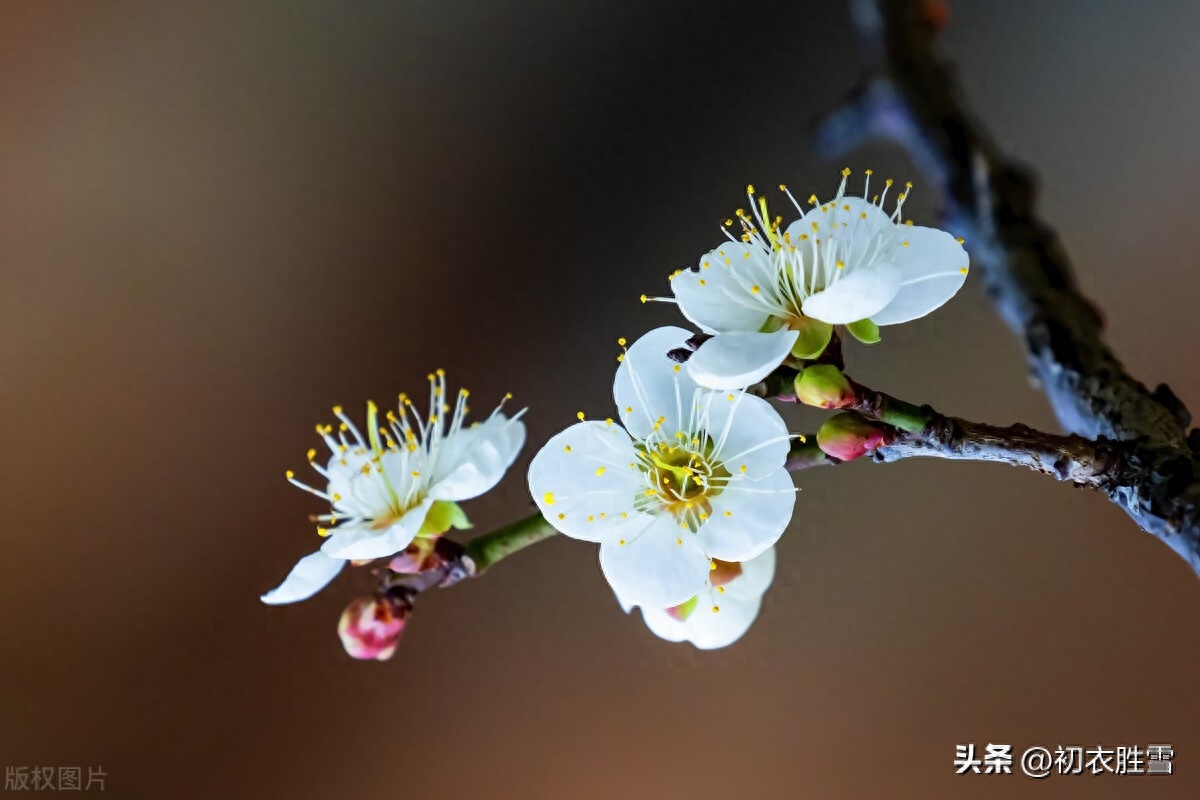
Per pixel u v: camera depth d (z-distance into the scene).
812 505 0.43
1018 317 0.37
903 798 0.42
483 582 0.46
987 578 0.42
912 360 0.42
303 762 0.46
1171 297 0.41
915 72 0.40
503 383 0.45
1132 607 0.41
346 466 0.37
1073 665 0.42
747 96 0.44
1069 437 0.34
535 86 0.47
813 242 0.35
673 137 0.45
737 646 0.44
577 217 0.46
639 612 0.45
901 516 0.43
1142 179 0.42
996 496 0.42
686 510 0.35
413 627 0.47
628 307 0.44
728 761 0.43
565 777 0.44
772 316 0.35
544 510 0.35
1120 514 0.42
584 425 0.35
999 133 0.43
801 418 0.42
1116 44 0.42
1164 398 0.36
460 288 0.47
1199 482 0.34
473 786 0.45
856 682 0.42
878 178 0.42
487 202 0.47
